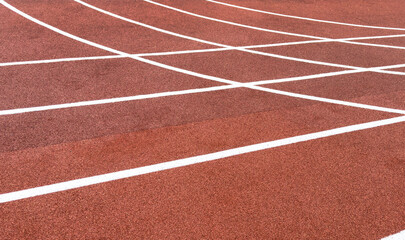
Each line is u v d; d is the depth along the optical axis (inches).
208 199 144.3
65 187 145.7
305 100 226.2
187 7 386.0
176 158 166.2
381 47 330.3
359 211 144.0
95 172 154.3
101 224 130.3
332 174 163.3
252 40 316.5
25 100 202.2
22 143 167.6
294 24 366.9
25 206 135.8
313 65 278.4
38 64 244.1
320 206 144.9
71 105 200.7
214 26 339.9
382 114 217.5
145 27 323.6
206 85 234.4
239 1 422.9
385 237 133.3
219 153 171.6
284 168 164.9
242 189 150.6
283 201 145.9
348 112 216.4
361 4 465.1
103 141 173.3
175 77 241.4
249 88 235.1
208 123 194.1
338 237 131.9
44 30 299.9
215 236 128.5
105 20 331.9
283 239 129.6
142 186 148.9
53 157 160.6
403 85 259.0
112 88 221.8
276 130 192.7
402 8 467.2
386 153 181.2
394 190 156.6
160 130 184.9
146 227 130.2
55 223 129.6
